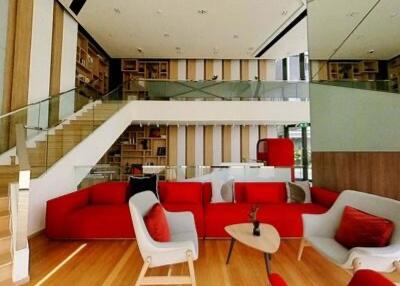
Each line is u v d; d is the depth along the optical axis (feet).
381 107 10.43
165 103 27.71
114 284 8.25
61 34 22.65
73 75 24.59
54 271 9.14
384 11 10.79
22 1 17.22
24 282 8.33
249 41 29.40
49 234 12.25
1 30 15.52
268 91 28.55
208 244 11.89
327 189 14.38
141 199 9.15
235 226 10.29
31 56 18.28
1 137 14.12
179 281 7.90
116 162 33.47
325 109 14.76
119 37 28.32
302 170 21.11
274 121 28.35
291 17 23.84
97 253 10.78
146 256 7.52
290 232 12.36
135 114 27.48
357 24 12.48
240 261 10.00
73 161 16.74
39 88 19.20
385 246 7.19
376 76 10.91
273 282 3.67
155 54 33.96
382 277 3.40
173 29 26.27
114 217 12.40
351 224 8.25
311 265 9.62
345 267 7.00
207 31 26.76
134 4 21.61
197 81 28.66
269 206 13.66
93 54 31.14
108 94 26.37
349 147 12.57
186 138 34.71
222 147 34.81
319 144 15.46
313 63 16.07
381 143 10.41
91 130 19.84
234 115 27.86
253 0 21.04
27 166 8.89
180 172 17.12
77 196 13.37
